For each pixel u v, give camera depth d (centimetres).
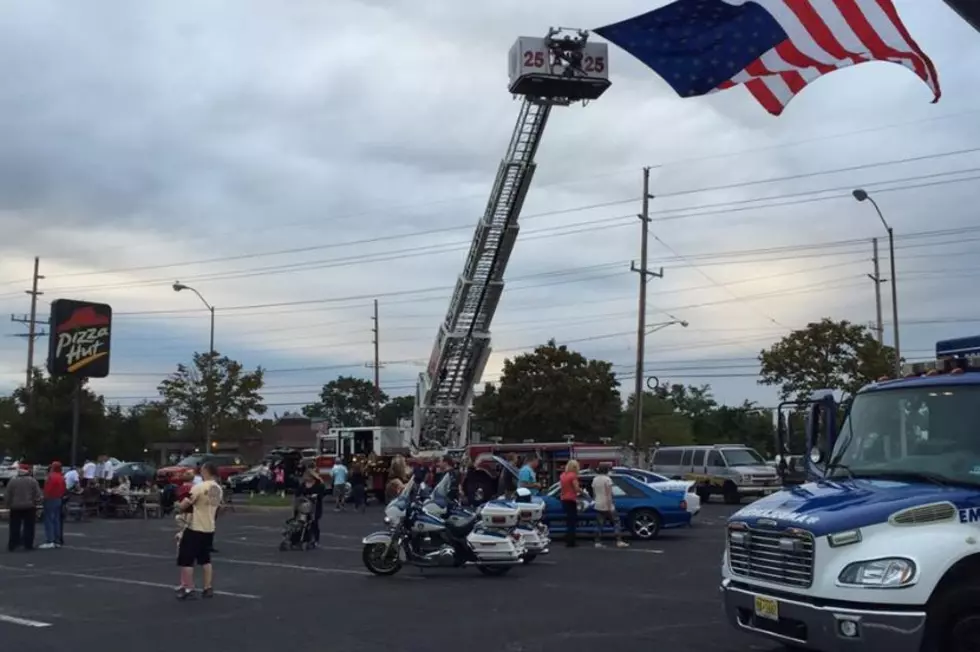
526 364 5441
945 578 725
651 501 2192
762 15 926
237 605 1275
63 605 1291
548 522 2172
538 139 2948
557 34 2761
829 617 735
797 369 4222
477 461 3222
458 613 1196
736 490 3481
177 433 6825
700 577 1528
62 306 3462
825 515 763
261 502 3731
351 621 1143
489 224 3122
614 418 5516
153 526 2773
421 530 1557
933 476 815
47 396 4741
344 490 3431
